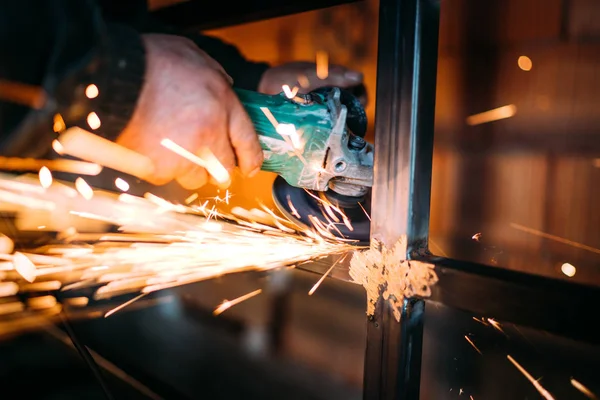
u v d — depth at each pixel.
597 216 0.76
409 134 0.68
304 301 1.21
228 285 1.39
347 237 0.88
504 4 0.82
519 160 0.84
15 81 0.73
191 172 0.79
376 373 0.76
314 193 0.96
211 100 0.73
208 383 1.46
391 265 0.71
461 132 0.90
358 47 1.05
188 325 1.51
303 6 1.08
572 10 0.75
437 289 0.66
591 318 0.53
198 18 1.28
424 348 0.99
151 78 0.71
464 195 0.91
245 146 0.80
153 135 0.73
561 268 0.81
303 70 1.10
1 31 0.71
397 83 0.68
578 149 0.77
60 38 0.70
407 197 0.69
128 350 1.68
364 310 1.09
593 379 0.78
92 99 0.70
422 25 0.67
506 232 0.87
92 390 1.50
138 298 1.60
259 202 1.25
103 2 0.93
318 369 1.20
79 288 1.62
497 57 0.84
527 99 0.82
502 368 0.88
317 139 0.83
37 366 1.58
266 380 1.31
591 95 0.75
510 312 0.59
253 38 1.26
